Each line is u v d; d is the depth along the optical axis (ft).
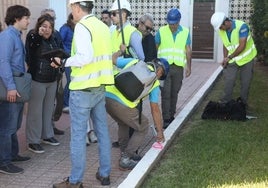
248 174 16.69
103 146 15.66
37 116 19.19
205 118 24.82
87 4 14.34
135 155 17.76
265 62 43.65
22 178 16.65
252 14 43.75
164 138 18.84
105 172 15.90
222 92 33.30
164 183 16.06
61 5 29.84
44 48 18.88
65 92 25.95
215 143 20.30
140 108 16.76
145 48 21.12
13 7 16.88
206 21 49.19
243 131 22.21
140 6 47.88
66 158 18.79
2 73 16.26
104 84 14.62
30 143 19.33
